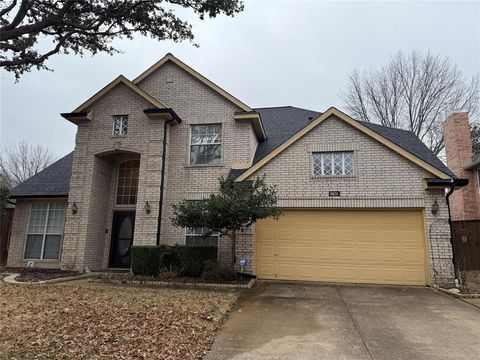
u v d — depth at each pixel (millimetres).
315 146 11633
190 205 10219
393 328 6016
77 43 13211
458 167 16906
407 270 10547
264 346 5137
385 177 11000
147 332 5461
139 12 12352
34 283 9867
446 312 7129
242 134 13141
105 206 13930
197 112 13680
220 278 10297
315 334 5680
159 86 14258
